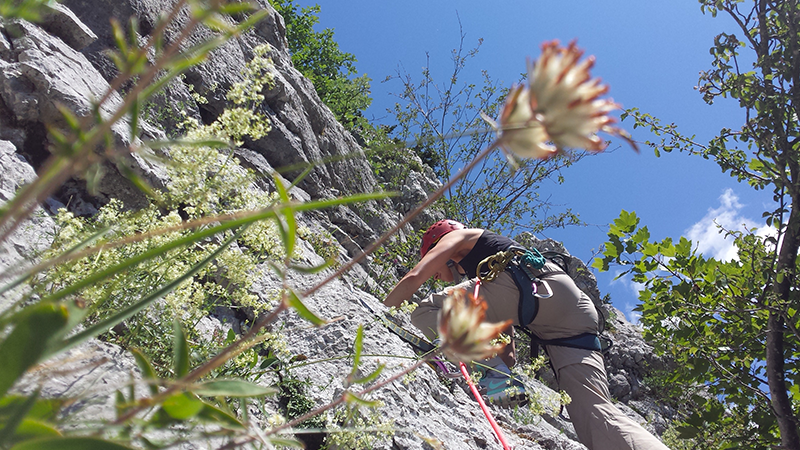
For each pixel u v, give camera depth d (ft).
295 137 20.25
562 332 9.79
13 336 1.90
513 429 10.35
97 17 12.98
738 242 14.79
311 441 5.89
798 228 13.39
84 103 8.11
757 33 15.61
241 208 4.89
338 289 10.78
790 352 15.07
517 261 10.11
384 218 26.53
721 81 15.31
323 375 7.42
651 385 31.91
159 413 2.36
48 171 1.65
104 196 8.04
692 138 15.97
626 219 15.29
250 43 21.08
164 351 4.99
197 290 5.05
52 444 1.95
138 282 4.75
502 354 10.05
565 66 1.94
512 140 1.99
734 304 14.62
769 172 15.60
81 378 4.02
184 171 4.29
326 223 18.51
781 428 13.56
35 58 8.03
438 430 7.54
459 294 2.43
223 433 2.59
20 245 5.27
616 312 40.09
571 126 1.92
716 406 14.55
